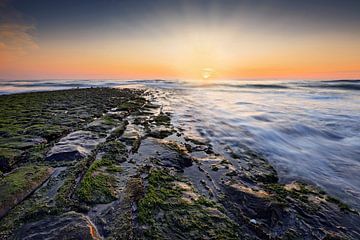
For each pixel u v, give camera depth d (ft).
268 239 13.16
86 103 57.93
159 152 23.15
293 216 15.35
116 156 20.86
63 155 19.74
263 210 15.10
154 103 72.64
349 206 17.84
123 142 25.44
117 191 14.85
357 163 27.07
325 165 26.35
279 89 157.38
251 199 16.02
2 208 12.20
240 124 44.62
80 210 12.76
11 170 17.53
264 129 41.09
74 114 40.34
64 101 62.23
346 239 13.94
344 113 57.77
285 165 25.90
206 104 74.69
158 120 42.34
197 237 11.78
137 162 20.30
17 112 42.22
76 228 10.98
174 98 94.12
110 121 35.09
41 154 20.13
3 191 13.42
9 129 28.09
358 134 39.27
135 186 15.34
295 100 88.38
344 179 22.89
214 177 20.12
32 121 33.42
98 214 12.57
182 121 45.27
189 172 20.71
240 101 84.64
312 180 22.30
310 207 16.78
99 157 20.40
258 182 20.61
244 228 13.62
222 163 23.77
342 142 35.35
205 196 16.47
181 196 15.20
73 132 27.91
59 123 32.30
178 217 12.96
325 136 38.42
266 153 29.50
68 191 14.38
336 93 119.55
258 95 112.27
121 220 12.10
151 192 14.93
